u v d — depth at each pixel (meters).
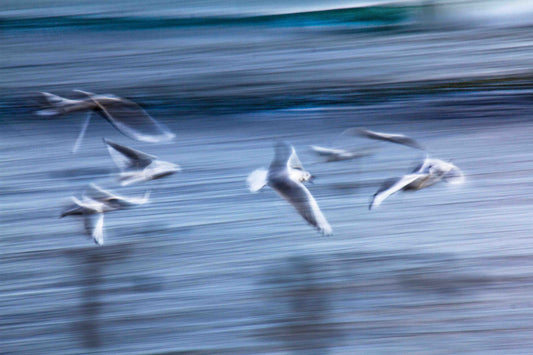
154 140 10.58
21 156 15.65
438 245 11.23
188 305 9.76
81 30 32.00
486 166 14.38
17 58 26.66
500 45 26.06
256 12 34.28
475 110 18.27
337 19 31.98
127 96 20.92
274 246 11.35
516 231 11.61
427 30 29.20
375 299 9.73
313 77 22.31
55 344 9.00
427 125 17.30
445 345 8.71
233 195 13.24
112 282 10.35
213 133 17.09
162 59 25.89
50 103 10.97
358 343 8.79
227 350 8.77
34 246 11.41
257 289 10.09
